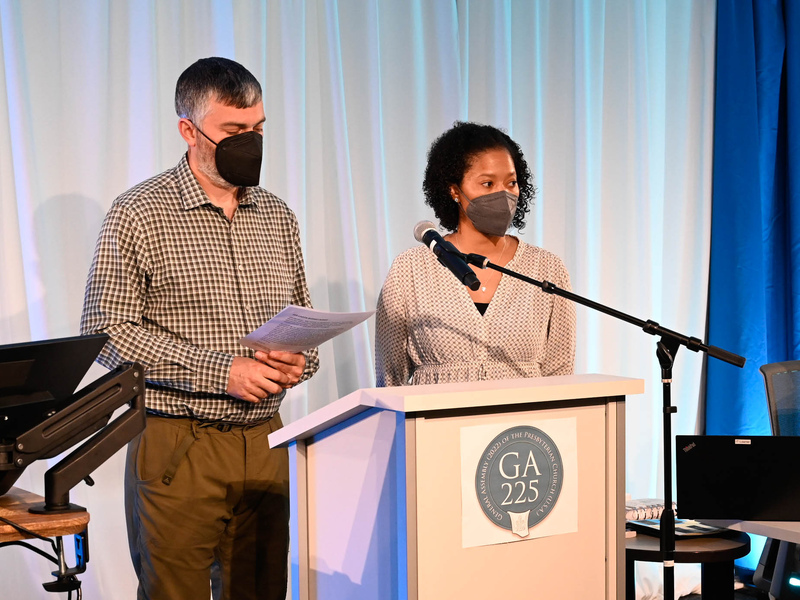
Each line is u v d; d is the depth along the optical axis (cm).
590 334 371
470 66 349
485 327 219
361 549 141
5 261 253
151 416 197
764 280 387
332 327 175
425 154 337
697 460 204
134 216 196
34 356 139
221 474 197
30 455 139
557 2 361
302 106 306
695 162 391
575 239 362
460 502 132
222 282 203
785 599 237
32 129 265
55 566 262
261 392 191
